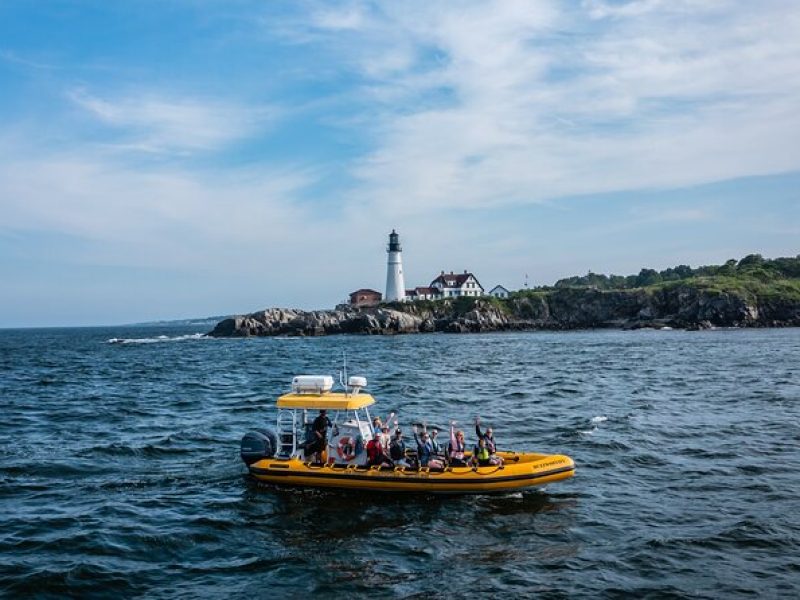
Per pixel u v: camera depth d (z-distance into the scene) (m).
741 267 166.12
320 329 137.88
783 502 17.41
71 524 16.58
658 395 37.56
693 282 142.25
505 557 14.28
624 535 15.36
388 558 14.35
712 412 31.20
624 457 22.58
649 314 139.00
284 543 15.30
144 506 18.05
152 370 62.78
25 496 19.08
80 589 12.95
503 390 41.69
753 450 23.14
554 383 44.78
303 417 20.05
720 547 14.46
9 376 57.97
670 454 22.88
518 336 118.62
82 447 25.64
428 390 42.16
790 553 14.05
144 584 13.20
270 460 19.80
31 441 27.06
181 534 15.88
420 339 113.69
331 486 18.95
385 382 46.97
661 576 13.10
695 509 17.02
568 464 18.92
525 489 18.59
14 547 15.05
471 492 18.34
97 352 96.75
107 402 39.22
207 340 132.75
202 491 19.44
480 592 12.61
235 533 15.98
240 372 59.16
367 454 19.17
